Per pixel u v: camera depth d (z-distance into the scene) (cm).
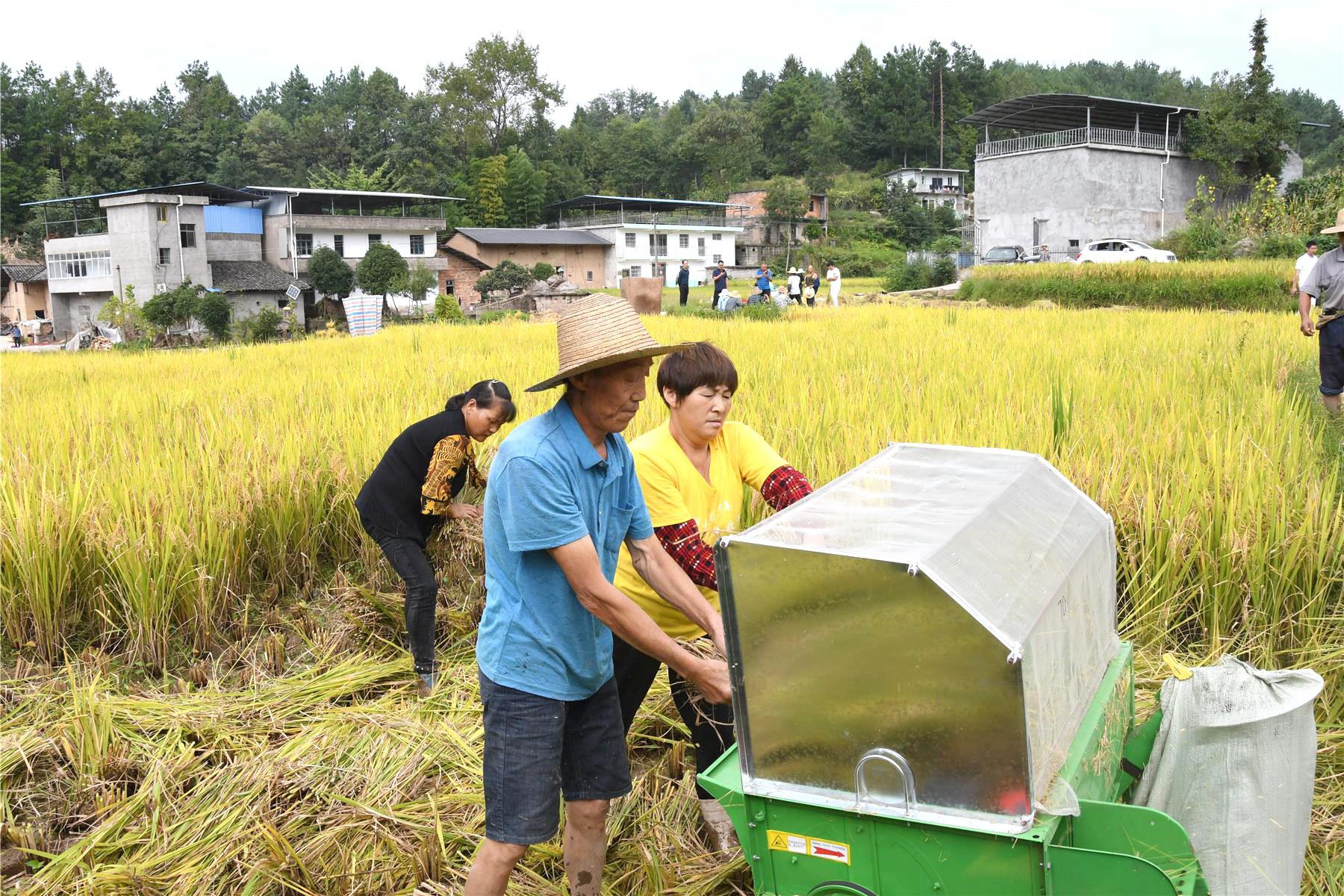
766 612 257
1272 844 279
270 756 423
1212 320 1586
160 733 452
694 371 349
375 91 11231
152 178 10044
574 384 286
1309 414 721
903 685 244
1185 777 288
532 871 346
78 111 9962
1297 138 5031
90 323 5919
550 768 296
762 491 377
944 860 247
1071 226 4756
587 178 11625
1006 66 17162
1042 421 653
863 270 8319
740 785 275
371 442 686
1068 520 327
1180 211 5006
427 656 495
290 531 607
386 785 402
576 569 281
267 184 10388
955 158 12362
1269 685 282
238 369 1352
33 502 562
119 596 530
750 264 8725
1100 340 1244
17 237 9050
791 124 12794
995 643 231
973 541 269
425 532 518
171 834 379
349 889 347
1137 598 485
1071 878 233
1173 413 657
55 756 434
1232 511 481
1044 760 246
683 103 17562
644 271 7806
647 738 427
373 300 2502
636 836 363
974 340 1314
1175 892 221
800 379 887
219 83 12262
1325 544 467
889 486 328
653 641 287
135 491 586
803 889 270
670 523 354
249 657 529
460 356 1332
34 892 350
